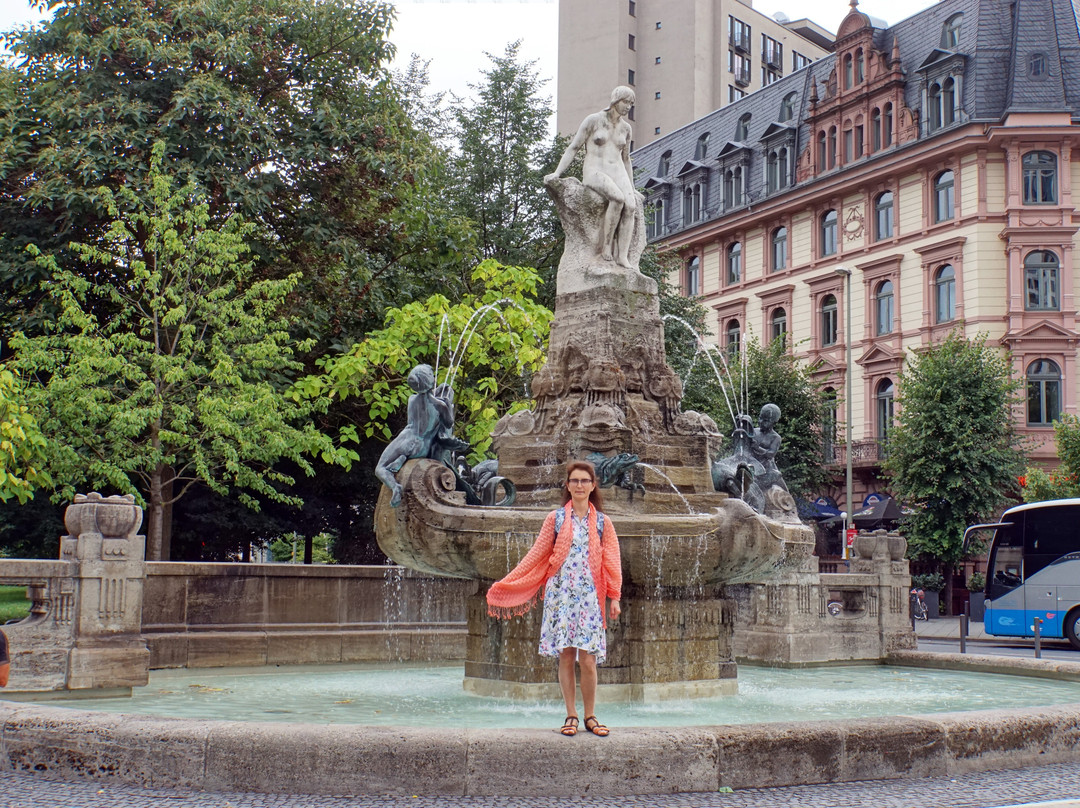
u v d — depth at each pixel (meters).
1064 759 6.76
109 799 5.23
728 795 5.50
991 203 42.88
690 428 10.69
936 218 45.12
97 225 22.17
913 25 47.84
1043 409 41.66
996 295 42.53
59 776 5.78
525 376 21.33
